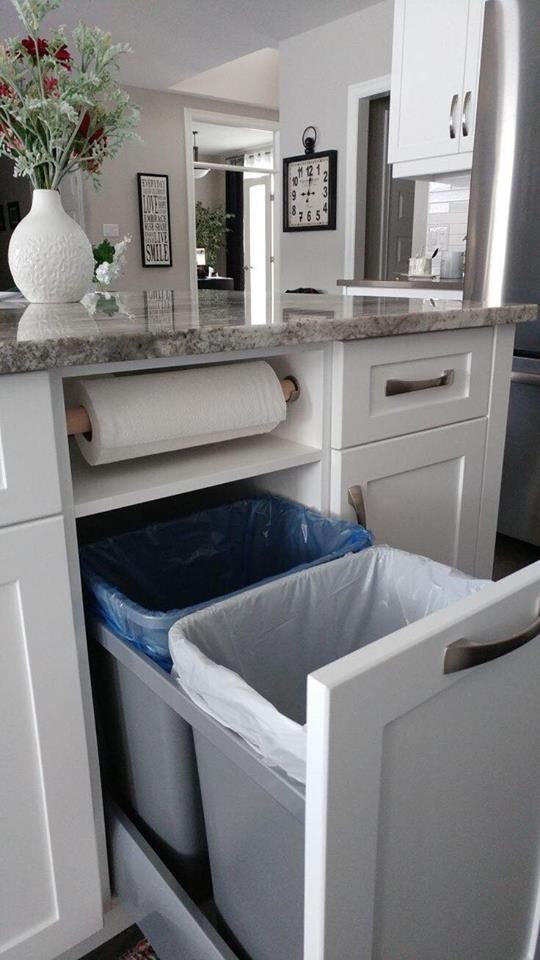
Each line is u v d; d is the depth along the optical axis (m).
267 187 8.91
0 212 6.82
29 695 0.84
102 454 0.93
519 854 0.81
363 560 0.94
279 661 0.88
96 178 1.37
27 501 0.78
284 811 0.67
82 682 0.90
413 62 3.07
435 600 0.88
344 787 0.53
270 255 9.13
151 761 0.93
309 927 0.57
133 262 5.93
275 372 1.16
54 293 1.29
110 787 1.08
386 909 0.64
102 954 0.98
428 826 0.64
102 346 0.79
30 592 0.81
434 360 1.22
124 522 1.40
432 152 3.08
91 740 0.93
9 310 1.16
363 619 0.96
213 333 0.88
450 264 3.29
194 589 1.19
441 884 0.70
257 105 6.27
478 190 2.12
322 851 0.53
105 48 1.17
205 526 1.17
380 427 1.16
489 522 1.48
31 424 0.76
